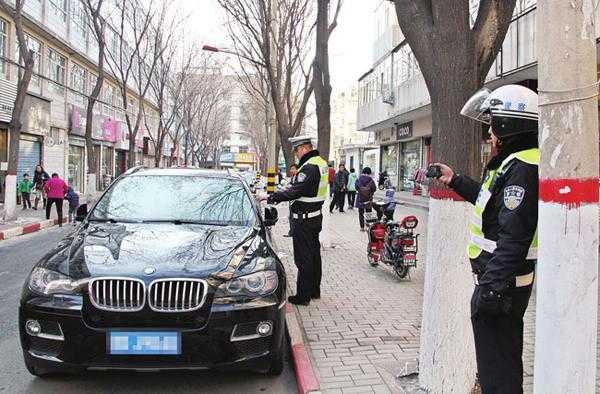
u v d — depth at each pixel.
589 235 2.15
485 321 2.78
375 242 9.16
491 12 3.77
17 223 15.28
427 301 3.84
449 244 3.71
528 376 4.20
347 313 6.23
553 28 2.16
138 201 5.59
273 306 4.18
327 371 4.43
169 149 60.03
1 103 21.16
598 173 2.18
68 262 4.23
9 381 4.43
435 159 3.78
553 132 2.17
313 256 6.68
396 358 4.73
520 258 2.53
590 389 2.19
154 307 3.93
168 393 4.26
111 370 4.35
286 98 14.17
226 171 6.49
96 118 34.03
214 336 3.94
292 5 13.24
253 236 4.95
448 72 3.67
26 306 4.03
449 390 3.71
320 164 6.52
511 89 2.75
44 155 25.67
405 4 3.92
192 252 4.38
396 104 27.58
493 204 2.75
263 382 4.50
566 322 2.17
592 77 2.15
